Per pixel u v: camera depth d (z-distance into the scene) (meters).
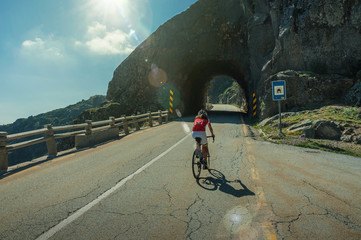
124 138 12.73
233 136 11.61
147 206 4.04
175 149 8.95
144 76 33.84
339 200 4.04
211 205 4.00
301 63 16.34
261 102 18.61
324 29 15.21
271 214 3.60
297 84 14.99
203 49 29.56
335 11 14.66
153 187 4.97
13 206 4.23
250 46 22.28
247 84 29.78
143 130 16.34
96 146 10.49
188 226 3.32
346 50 14.48
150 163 6.99
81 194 4.71
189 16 29.58
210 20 28.48
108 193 4.70
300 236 2.97
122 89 37.69
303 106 14.70
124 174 5.96
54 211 3.96
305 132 9.55
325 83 14.11
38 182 5.59
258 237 2.98
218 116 27.31
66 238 3.11
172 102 29.27
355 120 10.01
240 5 26.12
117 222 3.51
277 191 4.52
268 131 12.03
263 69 19.22
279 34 17.77
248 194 4.43
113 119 13.16
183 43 30.19
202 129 5.75
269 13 20.31
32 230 3.34
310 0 15.95
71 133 9.96
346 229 3.12
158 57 31.92
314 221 3.35
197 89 41.53
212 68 36.81
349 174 5.41
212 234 3.09
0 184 5.57
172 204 4.10
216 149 8.70
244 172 5.82
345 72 14.51
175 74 31.00
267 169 5.98
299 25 16.30
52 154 8.88
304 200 4.07
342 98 13.62
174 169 6.29
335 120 10.20
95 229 3.32
